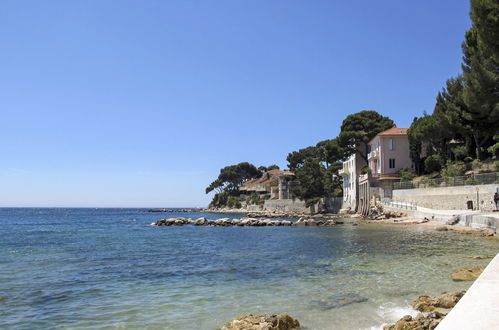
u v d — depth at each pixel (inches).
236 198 6387.8
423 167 2989.7
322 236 1560.0
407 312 462.9
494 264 483.5
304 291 586.6
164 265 874.8
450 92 2413.9
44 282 689.6
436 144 2719.0
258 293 582.2
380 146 3127.5
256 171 7022.6
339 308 488.1
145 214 6284.5
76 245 1360.7
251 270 784.9
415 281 626.2
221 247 1251.2
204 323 446.9
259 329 382.0
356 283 628.7
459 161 2508.6
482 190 1759.4
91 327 439.8
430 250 979.9
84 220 3978.8
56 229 2404.0
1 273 783.1
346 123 3762.3
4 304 540.1
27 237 1750.7
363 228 1879.9
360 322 433.1
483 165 2150.6
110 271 799.7
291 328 414.0
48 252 1145.4
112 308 514.9
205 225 2694.4
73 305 532.4
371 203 2876.5
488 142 2491.4
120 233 2001.7
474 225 1485.0
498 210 1631.4
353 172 3572.8
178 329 427.5
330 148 3558.1
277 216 4077.3
